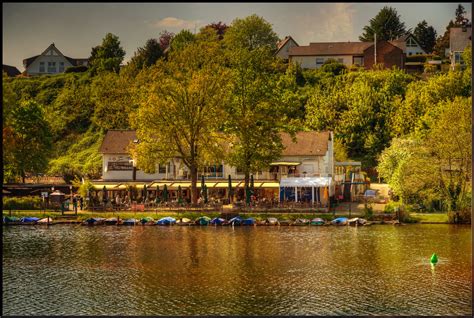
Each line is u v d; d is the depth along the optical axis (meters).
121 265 75.31
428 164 104.00
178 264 75.62
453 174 103.62
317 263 75.44
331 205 114.25
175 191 119.50
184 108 110.00
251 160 110.69
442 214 104.88
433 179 103.81
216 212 107.81
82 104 182.00
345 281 67.75
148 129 110.62
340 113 160.25
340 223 101.81
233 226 102.25
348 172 139.50
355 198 123.62
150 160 110.12
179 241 89.44
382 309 58.62
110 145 126.25
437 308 58.75
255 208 108.19
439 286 65.62
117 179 125.06
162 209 110.31
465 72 164.62
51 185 126.00
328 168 124.94
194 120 110.69
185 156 111.56
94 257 79.56
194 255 80.25
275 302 60.81
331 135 127.81
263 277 69.50
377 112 157.88
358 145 156.75
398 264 74.75
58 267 74.50
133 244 87.44
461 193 102.94
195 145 112.75
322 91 178.25
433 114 140.25
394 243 86.06
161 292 64.25
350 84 174.75
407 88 171.12
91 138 170.00
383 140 154.00
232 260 77.38
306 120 162.12
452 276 69.31
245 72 114.25
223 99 111.00
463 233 92.88
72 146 168.25
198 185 118.31
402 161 111.69
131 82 177.75
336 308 58.97
